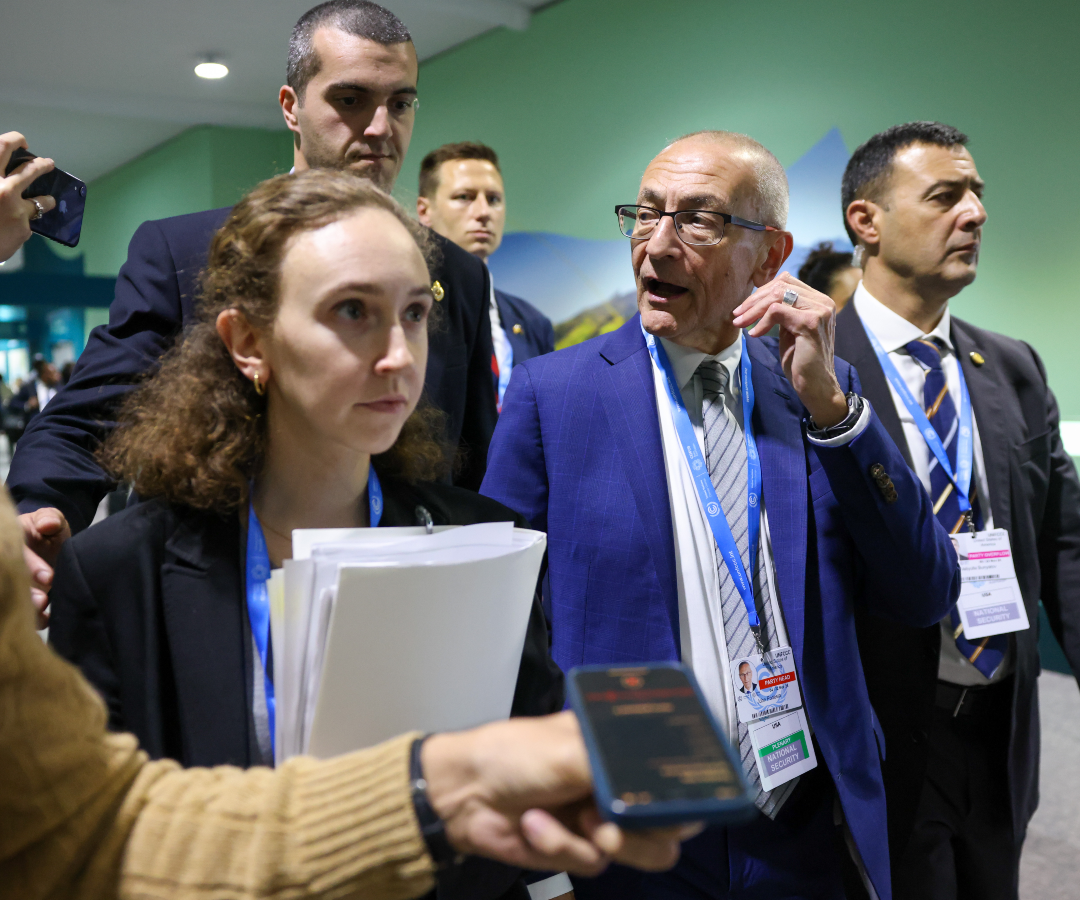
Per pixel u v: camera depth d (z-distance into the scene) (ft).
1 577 1.56
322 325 2.57
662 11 18.20
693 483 4.48
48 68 23.21
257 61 22.97
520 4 20.94
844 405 4.33
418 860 1.67
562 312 20.89
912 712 5.41
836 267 15.20
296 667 2.40
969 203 6.10
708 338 4.68
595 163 19.93
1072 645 6.48
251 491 2.89
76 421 4.60
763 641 4.25
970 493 6.15
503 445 4.74
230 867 1.67
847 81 15.25
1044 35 12.76
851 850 4.31
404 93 5.83
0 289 25.07
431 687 2.48
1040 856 8.80
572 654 4.31
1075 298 12.85
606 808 1.38
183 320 5.21
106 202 33.53
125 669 2.64
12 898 1.60
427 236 2.99
